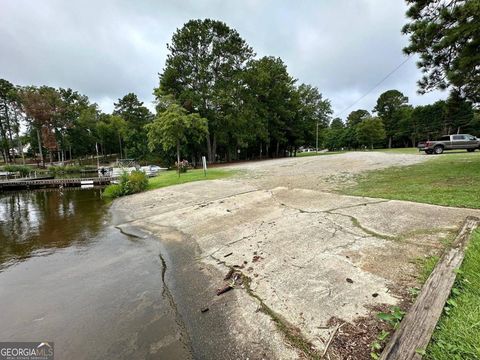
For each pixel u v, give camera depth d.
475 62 5.76
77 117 48.53
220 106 25.53
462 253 2.74
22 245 5.71
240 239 4.55
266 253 3.76
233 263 3.67
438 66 6.77
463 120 35.22
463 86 6.78
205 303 2.85
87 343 2.39
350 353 1.79
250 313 2.49
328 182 8.70
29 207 11.36
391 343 1.69
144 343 2.32
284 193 7.56
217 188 9.86
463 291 2.15
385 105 48.19
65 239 5.98
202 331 2.39
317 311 2.32
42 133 40.44
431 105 39.84
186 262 4.08
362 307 2.25
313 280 2.83
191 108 24.56
